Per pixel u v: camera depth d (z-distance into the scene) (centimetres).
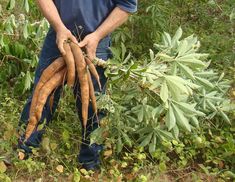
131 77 279
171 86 266
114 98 307
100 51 284
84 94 267
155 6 444
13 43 386
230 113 369
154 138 318
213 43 451
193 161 347
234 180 329
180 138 352
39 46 382
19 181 304
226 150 344
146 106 304
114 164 322
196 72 329
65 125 344
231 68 408
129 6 273
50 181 308
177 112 286
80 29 272
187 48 287
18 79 382
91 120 300
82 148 312
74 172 302
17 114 350
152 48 458
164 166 323
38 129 291
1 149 318
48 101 301
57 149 328
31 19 420
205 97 336
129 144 316
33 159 313
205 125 361
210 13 518
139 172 325
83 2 266
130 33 461
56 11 269
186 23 497
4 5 421
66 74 270
